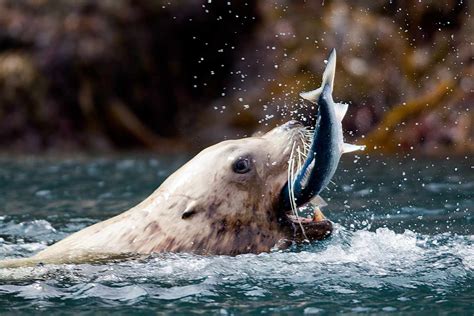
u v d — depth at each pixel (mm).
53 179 39688
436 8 57750
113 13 64375
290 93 57312
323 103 18500
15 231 26312
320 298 16531
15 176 41094
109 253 20031
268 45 62688
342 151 19469
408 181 35938
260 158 20703
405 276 18219
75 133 60969
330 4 62062
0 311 16062
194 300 16547
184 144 62188
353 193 32906
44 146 59875
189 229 20266
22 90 60781
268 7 64438
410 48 57375
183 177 20938
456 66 54562
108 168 44469
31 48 62562
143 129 62812
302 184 19578
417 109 51938
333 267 18953
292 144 20766
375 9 60250
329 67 18312
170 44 65438
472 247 21484
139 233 20469
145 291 17250
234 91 62781
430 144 50156
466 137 49969
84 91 61969
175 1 65000
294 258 19625
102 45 63031
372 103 54812
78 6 64250
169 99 64938
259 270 18688
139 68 64125
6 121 60031
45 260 19828
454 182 35250
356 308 15789
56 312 15922
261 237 20422
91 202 32500
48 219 28672
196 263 19219
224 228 20297
